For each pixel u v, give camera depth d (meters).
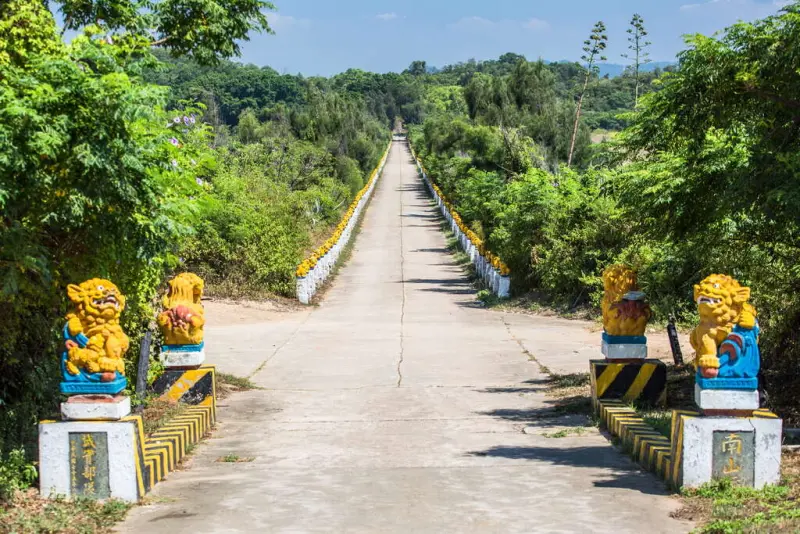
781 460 7.57
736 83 8.98
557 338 18.20
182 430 8.91
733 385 6.83
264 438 9.84
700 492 6.75
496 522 6.23
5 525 6.02
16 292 7.09
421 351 16.64
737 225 10.18
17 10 7.58
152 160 7.61
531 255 24.56
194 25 11.60
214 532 6.11
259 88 99.19
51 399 8.95
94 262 8.41
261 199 29.03
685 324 18.19
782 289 11.03
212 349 16.97
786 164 8.27
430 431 10.10
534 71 43.09
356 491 7.26
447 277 31.91
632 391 10.45
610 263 21.48
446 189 56.91
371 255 38.88
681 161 10.02
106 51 7.66
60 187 6.98
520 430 10.09
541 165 36.41
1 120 6.27
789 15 8.45
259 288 25.08
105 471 6.85
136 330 10.98
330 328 20.14
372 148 72.12
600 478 7.56
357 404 11.91
